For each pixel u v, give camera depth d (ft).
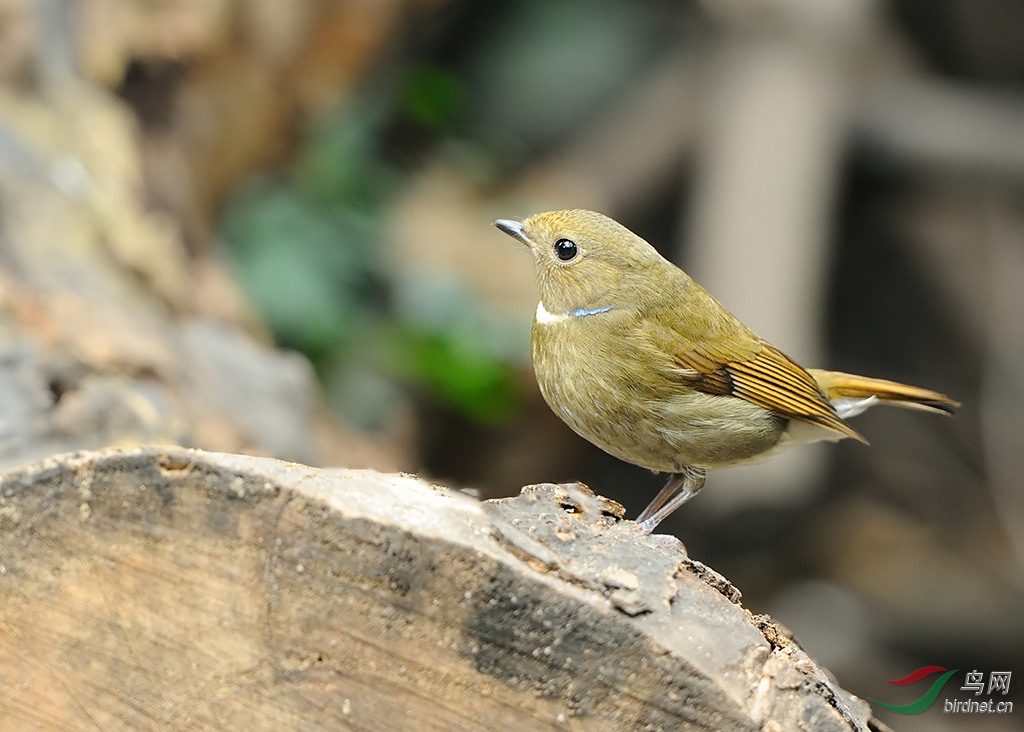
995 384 55.67
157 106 38.78
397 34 49.60
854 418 56.49
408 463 43.70
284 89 43.21
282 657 13.33
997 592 51.44
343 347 43.91
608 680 12.66
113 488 13.29
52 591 13.71
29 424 22.59
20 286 27.25
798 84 51.42
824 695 13.34
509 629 12.74
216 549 13.21
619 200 55.36
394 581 12.83
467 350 43.57
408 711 13.15
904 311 58.44
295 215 44.80
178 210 37.65
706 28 55.47
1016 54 60.23
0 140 31.53
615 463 52.37
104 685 13.88
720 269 48.78
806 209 49.75
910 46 57.47
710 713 12.49
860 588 51.42
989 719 46.47
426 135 54.90
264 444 29.53
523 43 59.57
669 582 13.28
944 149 53.21
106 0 36.68
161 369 26.86
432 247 47.78
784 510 45.27
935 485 55.67
